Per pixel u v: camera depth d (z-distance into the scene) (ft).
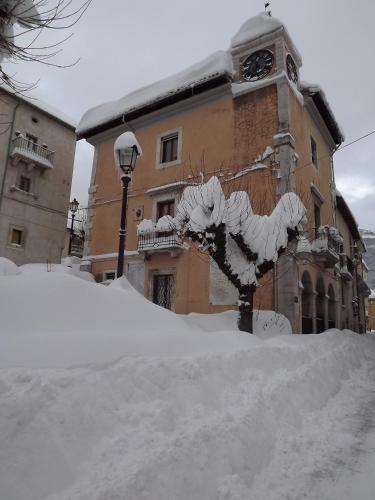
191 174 45.70
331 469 10.06
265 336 29.32
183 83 47.55
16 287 12.99
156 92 50.80
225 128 44.86
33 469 6.36
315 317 40.93
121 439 7.79
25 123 67.41
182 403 10.18
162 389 10.26
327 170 56.13
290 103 42.22
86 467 6.92
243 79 45.70
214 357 13.42
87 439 7.49
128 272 47.57
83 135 58.08
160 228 42.32
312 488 8.98
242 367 14.35
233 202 25.14
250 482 8.88
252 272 25.23
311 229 44.42
